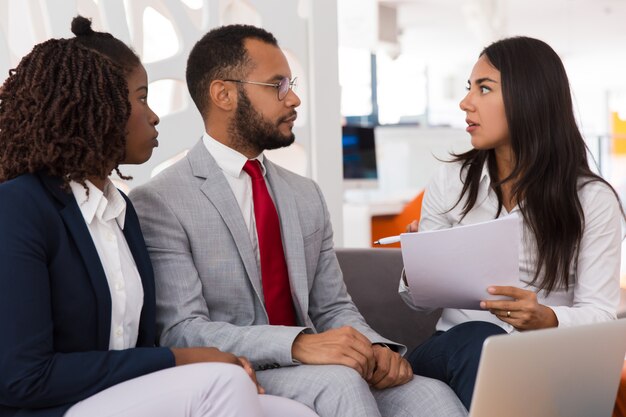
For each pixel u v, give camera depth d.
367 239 5.19
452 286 1.86
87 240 1.59
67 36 2.46
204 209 1.95
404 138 8.89
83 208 1.62
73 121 1.56
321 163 3.16
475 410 1.43
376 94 11.70
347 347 1.77
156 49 2.88
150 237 1.92
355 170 6.13
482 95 2.12
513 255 1.78
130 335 1.71
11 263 1.45
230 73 2.03
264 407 1.66
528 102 2.05
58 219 1.55
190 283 1.89
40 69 1.56
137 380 1.53
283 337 1.78
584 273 2.05
